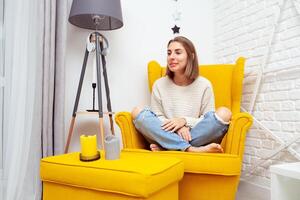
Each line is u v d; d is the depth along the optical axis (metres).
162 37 2.33
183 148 1.41
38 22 1.69
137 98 2.22
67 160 1.20
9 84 1.65
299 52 1.68
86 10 1.69
